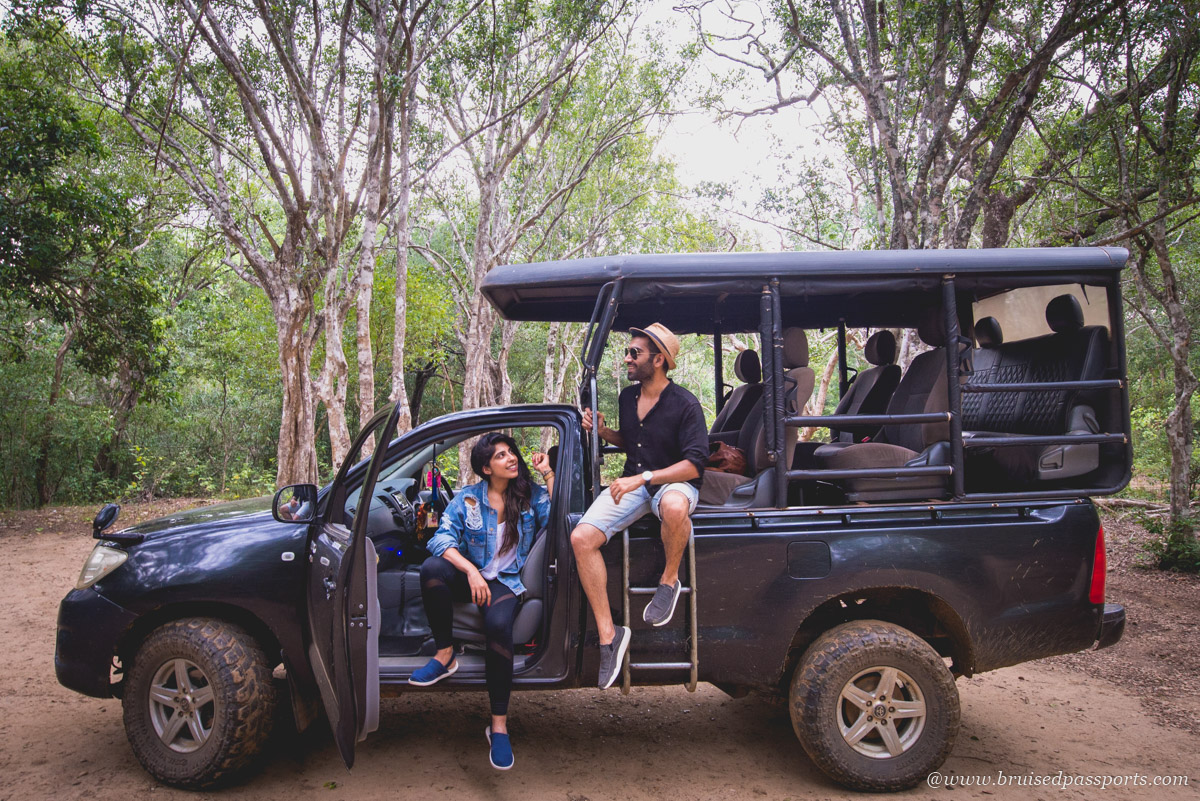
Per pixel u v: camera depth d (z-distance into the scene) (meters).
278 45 10.48
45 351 17.11
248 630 3.50
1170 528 8.12
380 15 10.42
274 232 22.88
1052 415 3.84
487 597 3.33
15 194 10.61
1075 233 9.98
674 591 3.21
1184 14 7.70
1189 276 14.91
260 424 22.56
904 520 3.45
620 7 13.15
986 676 5.09
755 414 4.00
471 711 4.34
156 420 19.28
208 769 3.25
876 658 3.31
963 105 10.19
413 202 19.59
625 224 21.61
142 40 11.59
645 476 3.22
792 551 3.38
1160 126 9.30
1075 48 8.25
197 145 14.59
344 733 2.81
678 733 4.05
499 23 12.34
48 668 5.02
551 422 3.63
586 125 18.47
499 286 3.56
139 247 17.09
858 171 14.08
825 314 5.10
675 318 5.03
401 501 4.01
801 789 3.41
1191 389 8.63
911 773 3.29
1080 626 3.47
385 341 17.31
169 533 3.54
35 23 10.20
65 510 14.27
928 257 3.39
